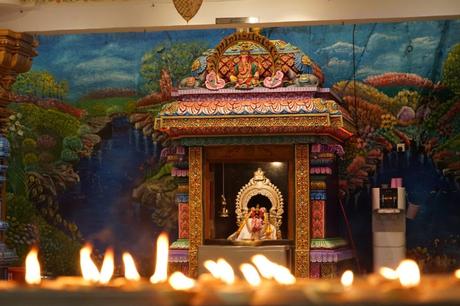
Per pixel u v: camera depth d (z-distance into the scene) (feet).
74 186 47.11
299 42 45.16
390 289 4.89
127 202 46.62
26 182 47.42
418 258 43.47
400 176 43.88
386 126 44.11
